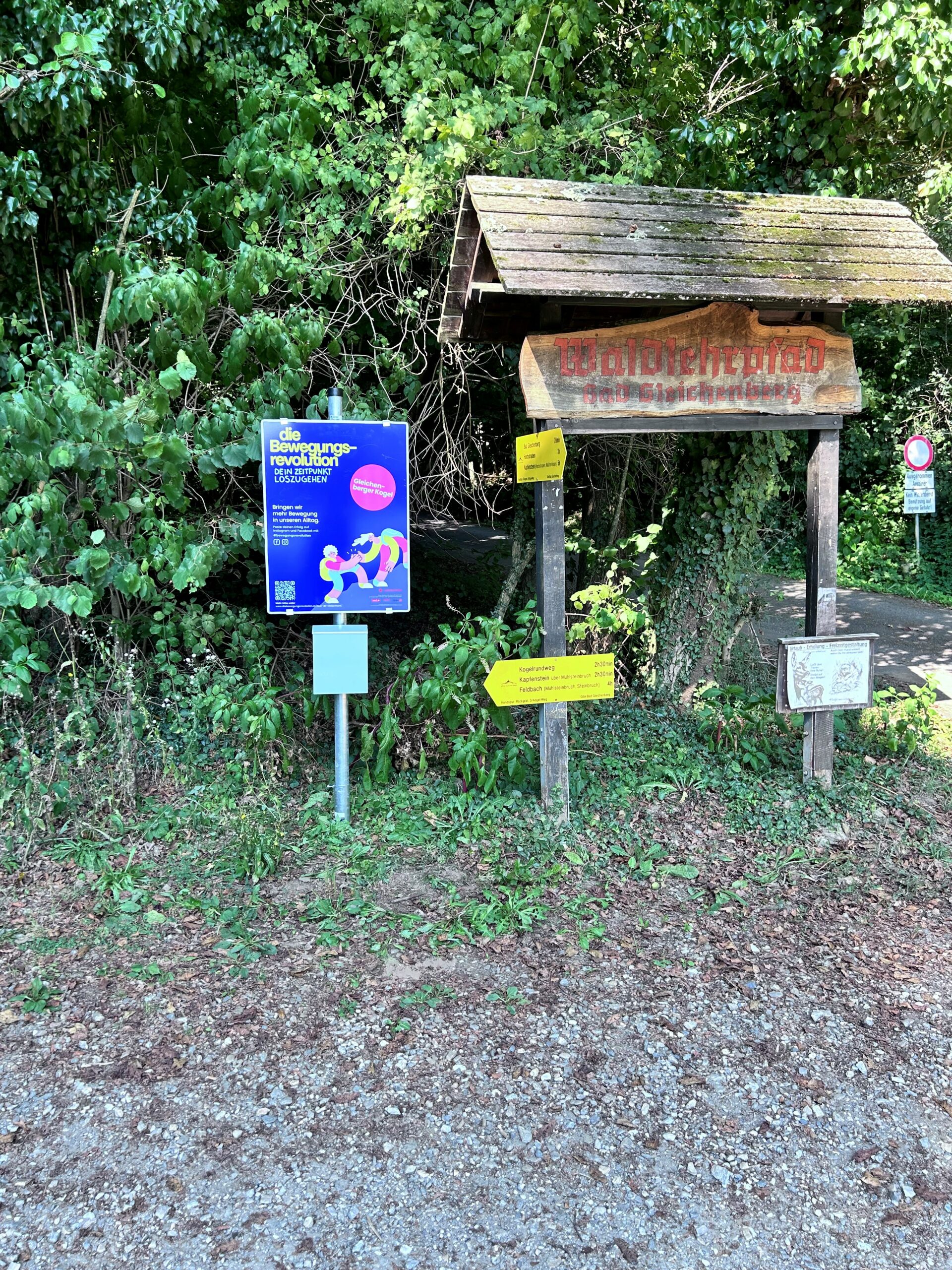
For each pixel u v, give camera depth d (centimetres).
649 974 375
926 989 378
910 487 1281
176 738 548
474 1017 341
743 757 567
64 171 540
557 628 480
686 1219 264
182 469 478
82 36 435
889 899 446
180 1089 300
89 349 514
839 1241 261
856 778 566
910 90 643
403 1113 295
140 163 555
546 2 602
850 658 529
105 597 577
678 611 655
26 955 369
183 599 696
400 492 468
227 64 569
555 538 474
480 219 436
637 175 632
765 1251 256
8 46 472
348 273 620
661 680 662
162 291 457
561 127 625
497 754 506
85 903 409
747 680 728
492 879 438
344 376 636
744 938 406
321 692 468
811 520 527
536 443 470
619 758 569
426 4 583
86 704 508
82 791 488
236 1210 257
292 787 523
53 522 448
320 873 438
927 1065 334
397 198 571
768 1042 340
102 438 440
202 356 515
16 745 477
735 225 485
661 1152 287
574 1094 308
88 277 538
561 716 485
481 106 574
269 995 349
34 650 488
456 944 387
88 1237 247
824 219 509
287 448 449
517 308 512
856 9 644
